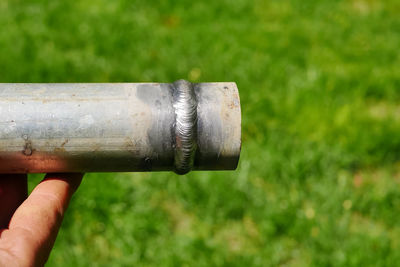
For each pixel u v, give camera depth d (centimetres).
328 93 75
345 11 96
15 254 38
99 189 62
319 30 89
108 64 78
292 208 62
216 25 88
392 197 64
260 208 62
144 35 84
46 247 40
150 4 91
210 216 62
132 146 40
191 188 63
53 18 85
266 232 60
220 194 63
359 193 64
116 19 86
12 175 45
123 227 60
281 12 93
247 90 75
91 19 86
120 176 64
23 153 39
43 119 39
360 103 75
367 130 70
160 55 81
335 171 66
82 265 58
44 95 40
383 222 63
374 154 68
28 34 81
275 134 69
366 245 60
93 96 40
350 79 78
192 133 40
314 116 71
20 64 75
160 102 40
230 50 82
